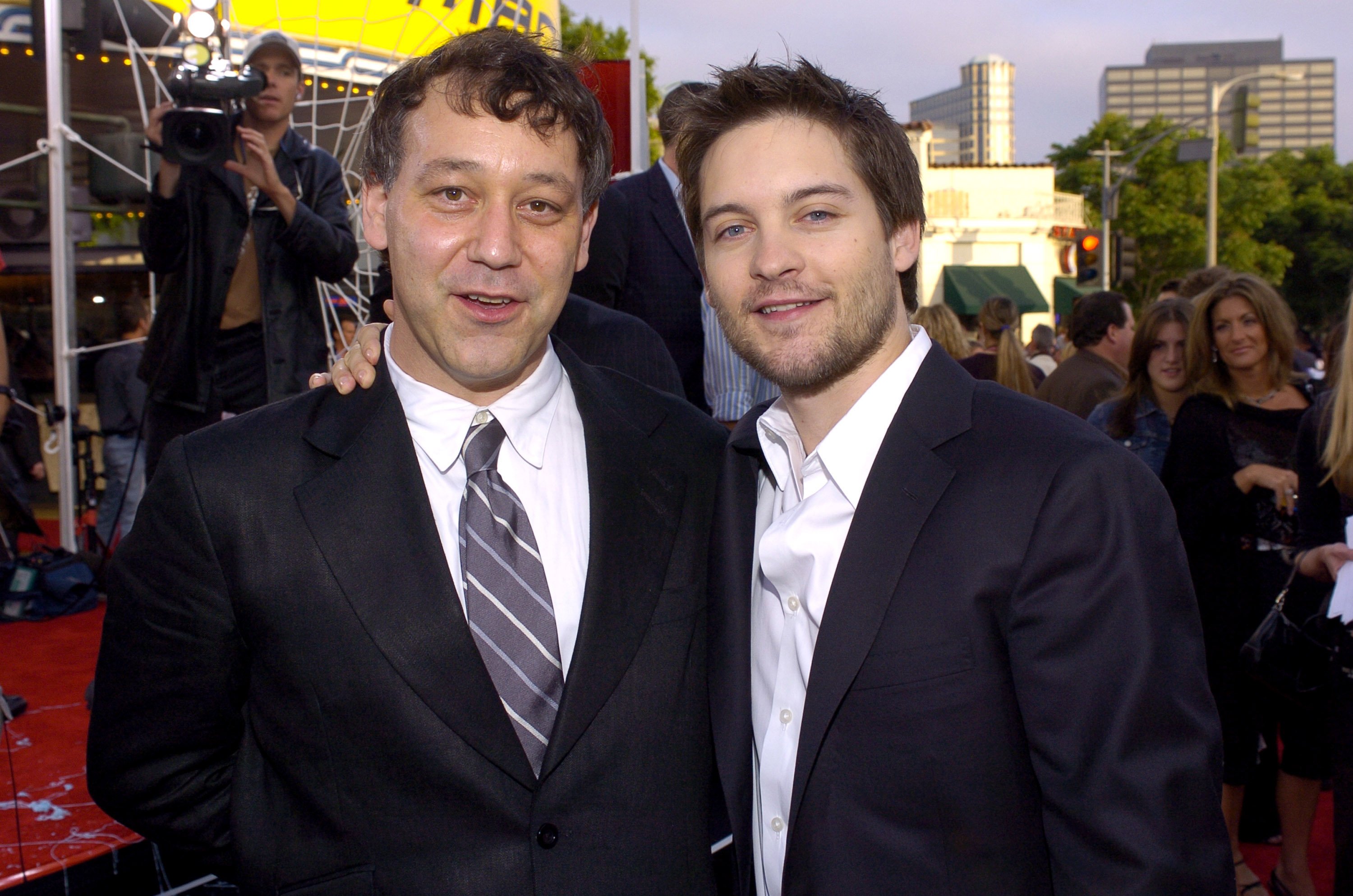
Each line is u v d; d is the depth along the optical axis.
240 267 2.97
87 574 4.00
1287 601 2.50
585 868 1.22
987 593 1.15
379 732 1.21
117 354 4.95
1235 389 2.98
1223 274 4.34
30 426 4.88
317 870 1.22
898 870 1.15
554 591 1.32
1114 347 4.37
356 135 4.61
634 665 1.32
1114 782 1.07
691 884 1.29
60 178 4.25
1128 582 1.12
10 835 2.03
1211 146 18.97
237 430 1.31
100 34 4.20
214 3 2.76
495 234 1.22
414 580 1.23
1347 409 2.17
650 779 1.28
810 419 1.35
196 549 1.24
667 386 1.99
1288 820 2.81
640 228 2.84
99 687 1.32
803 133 1.27
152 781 1.31
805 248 1.25
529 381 1.35
